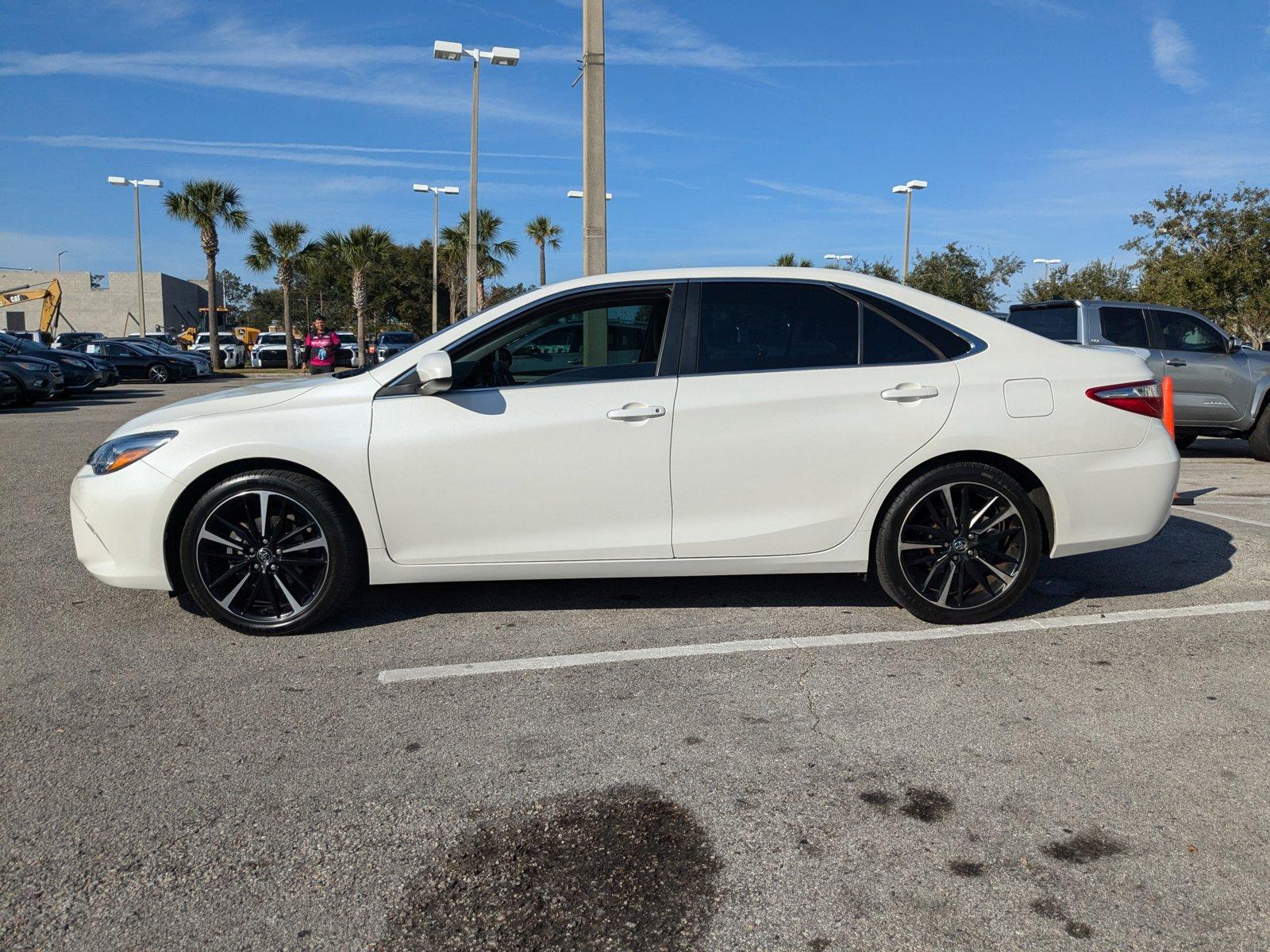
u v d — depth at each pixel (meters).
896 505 4.25
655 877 2.41
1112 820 2.65
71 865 2.48
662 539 4.23
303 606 4.26
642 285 4.32
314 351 20.69
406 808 2.76
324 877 2.43
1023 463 4.26
